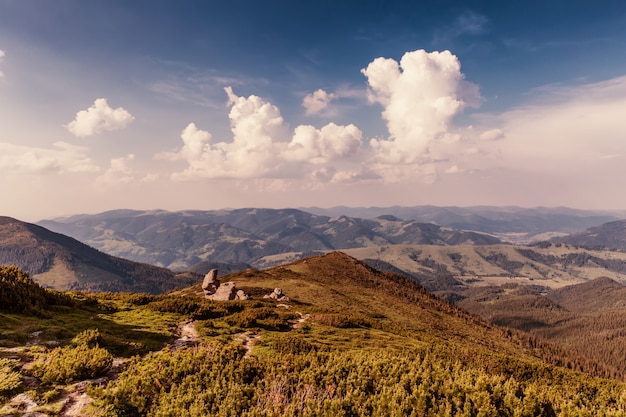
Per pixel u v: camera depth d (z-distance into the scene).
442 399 12.30
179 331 23.62
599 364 164.75
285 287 102.12
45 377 11.80
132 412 10.99
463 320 127.06
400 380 13.74
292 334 27.47
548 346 164.50
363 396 12.32
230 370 13.58
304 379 13.48
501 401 12.70
